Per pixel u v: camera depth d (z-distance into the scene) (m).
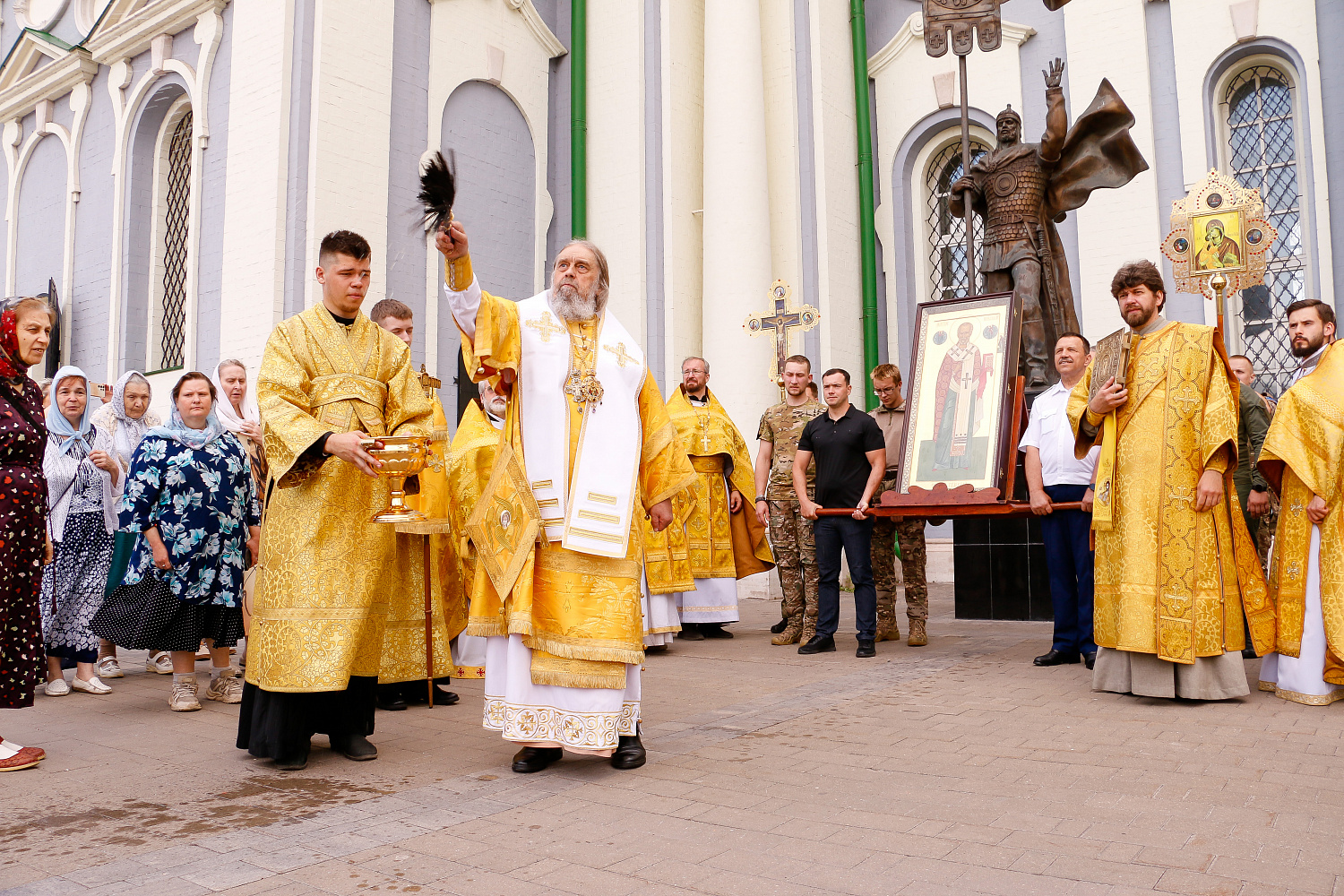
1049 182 8.84
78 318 14.17
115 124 13.87
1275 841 2.76
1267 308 12.02
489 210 12.86
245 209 10.98
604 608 3.76
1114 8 12.70
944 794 3.32
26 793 3.58
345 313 4.14
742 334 12.77
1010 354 6.81
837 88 13.91
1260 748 3.88
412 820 3.16
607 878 2.59
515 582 3.69
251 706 4.01
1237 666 4.86
